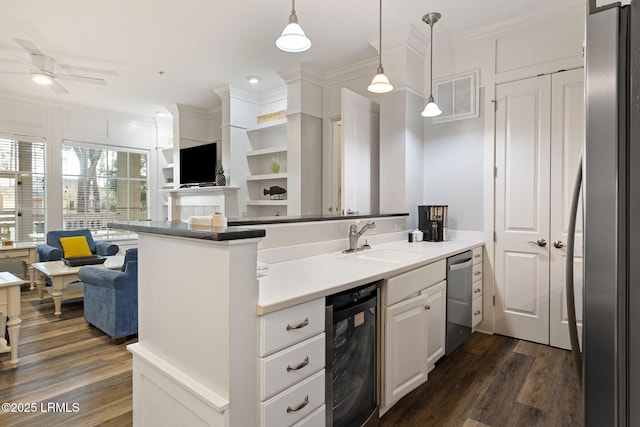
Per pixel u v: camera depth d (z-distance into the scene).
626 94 0.73
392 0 2.83
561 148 2.95
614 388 0.74
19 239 5.32
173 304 1.50
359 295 1.75
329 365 1.58
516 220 3.17
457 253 2.78
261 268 1.77
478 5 2.91
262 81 4.80
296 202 4.34
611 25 0.75
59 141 5.62
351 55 3.91
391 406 2.12
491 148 3.28
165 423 1.53
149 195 6.71
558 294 2.97
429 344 2.37
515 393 2.26
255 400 1.30
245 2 2.90
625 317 0.73
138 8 2.98
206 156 5.48
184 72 4.46
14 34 3.42
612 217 0.74
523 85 3.12
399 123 3.44
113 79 4.69
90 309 3.43
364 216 2.88
